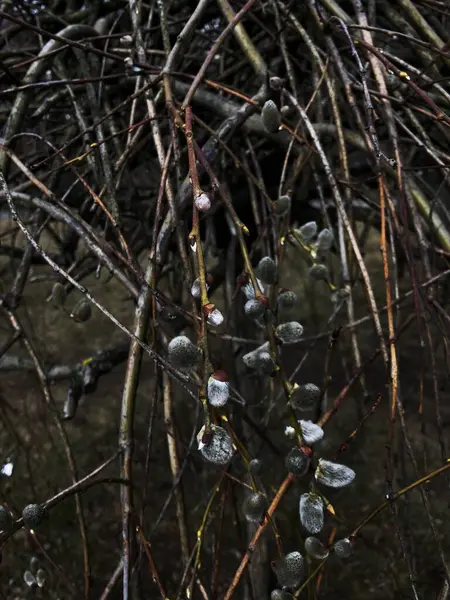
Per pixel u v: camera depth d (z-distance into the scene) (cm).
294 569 38
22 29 101
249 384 105
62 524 197
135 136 68
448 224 70
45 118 106
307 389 39
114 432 251
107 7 107
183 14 107
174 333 73
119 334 272
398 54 91
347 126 91
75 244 124
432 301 57
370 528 180
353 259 59
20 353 152
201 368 42
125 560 43
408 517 76
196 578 45
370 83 68
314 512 38
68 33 81
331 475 38
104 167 64
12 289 68
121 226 61
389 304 49
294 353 238
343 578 163
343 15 64
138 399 270
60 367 122
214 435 32
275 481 100
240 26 70
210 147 60
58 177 82
